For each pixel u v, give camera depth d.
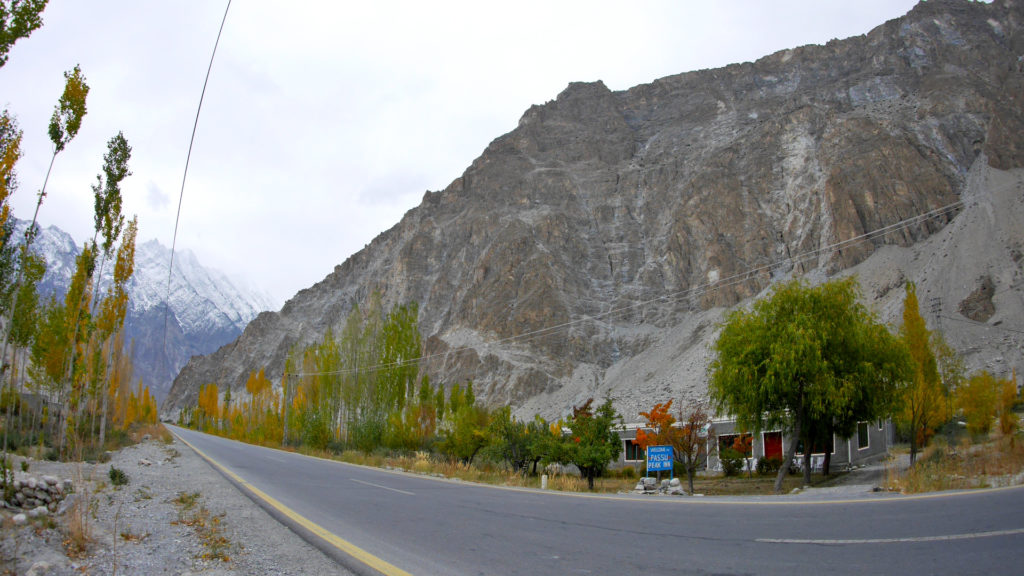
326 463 34.25
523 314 134.12
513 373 120.25
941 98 140.25
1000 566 6.53
